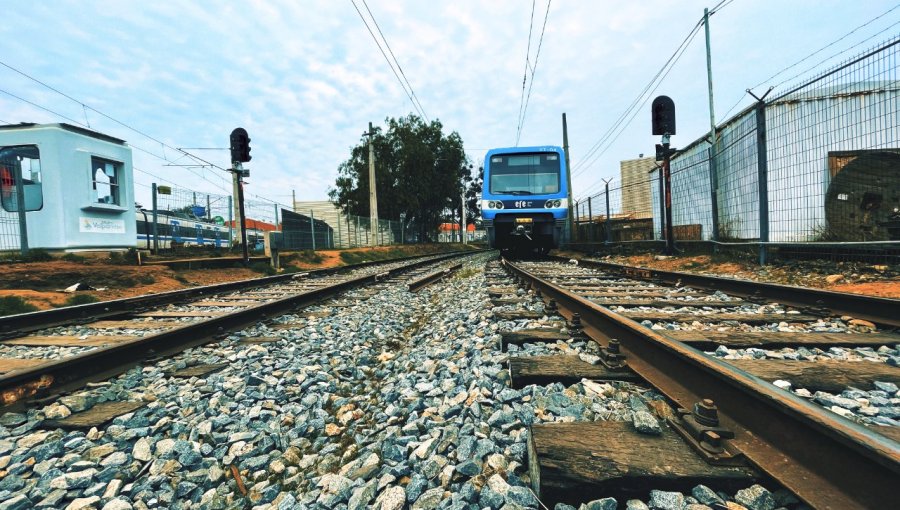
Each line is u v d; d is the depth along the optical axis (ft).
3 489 6.45
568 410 6.87
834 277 20.57
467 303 20.12
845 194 25.29
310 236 85.71
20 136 43.34
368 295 26.11
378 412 8.73
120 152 50.83
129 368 11.46
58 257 40.32
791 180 28.84
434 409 8.11
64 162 44.09
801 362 8.89
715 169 36.04
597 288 22.35
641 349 8.84
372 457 6.60
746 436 5.40
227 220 72.28
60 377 9.84
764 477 4.74
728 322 13.23
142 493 6.31
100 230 47.93
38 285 28.32
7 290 26.32
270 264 48.78
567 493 4.75
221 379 10.87
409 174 141.59
